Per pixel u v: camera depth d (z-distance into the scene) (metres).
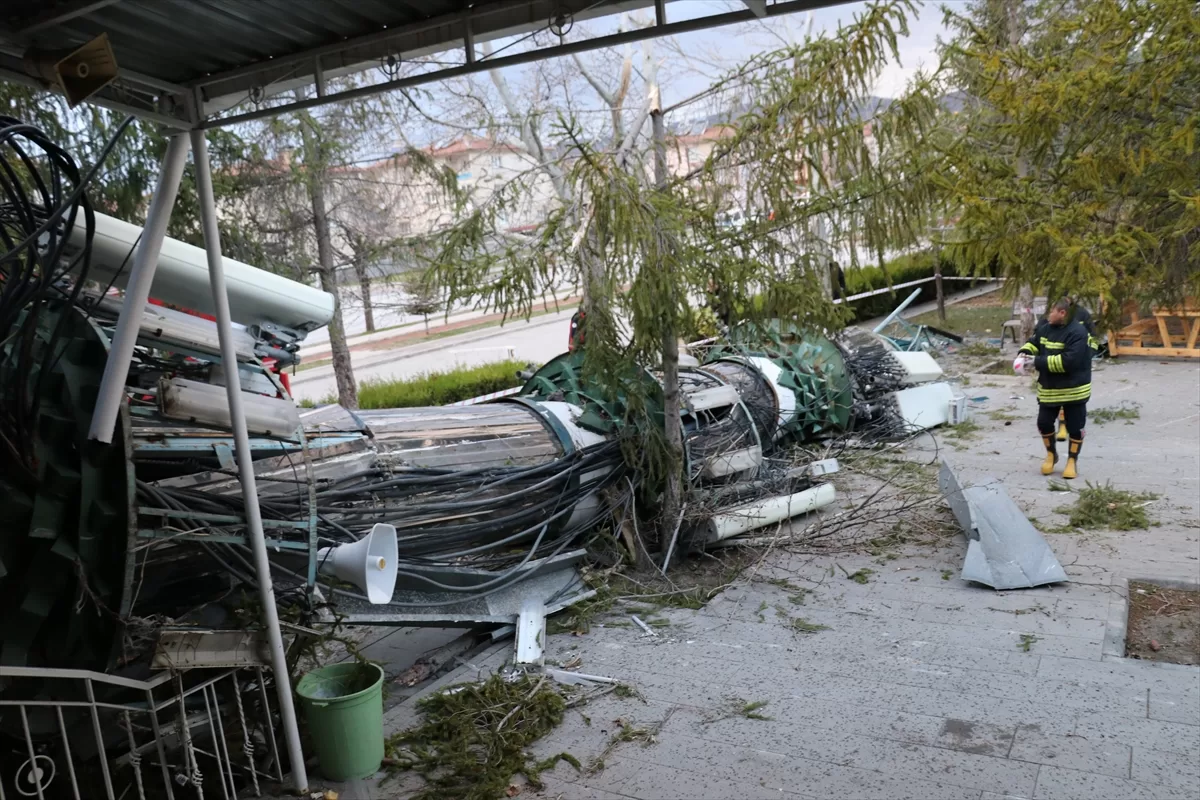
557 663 5.24
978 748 4.01
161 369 4.08
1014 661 4.80
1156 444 8.70
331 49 3.56
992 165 4.70
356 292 10.98
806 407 9.23
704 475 6.93
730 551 6.82
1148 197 4.49
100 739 3.38
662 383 6.70
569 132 5.24
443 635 5.96
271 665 3.94
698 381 7.80
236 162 8.86
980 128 5.39
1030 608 5.45
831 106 5.26
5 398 3.45
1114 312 4.41
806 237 5.86
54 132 6.99
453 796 3.98
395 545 4.09
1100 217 4.59
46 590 3.41
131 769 3.92
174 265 3.97
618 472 6.50
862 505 6.96
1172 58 4.16
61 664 3.50
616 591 6.17
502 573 5.64
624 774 4.05
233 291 4.07
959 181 4.63
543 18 3.23
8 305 3.33
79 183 3.47
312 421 5.29
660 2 3.02
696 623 5.69
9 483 3.40
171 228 8.03
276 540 4.02
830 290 6.32
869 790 3.78
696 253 5.66
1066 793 3.63
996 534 6.14
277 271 9.11
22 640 3.39
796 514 7.19
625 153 5.91
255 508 3.82
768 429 8.38
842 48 5.19
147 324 3.82
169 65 3.66
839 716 4.40
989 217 4.41
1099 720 4.15
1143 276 4.48
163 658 3.59
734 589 6.19
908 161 5.32
